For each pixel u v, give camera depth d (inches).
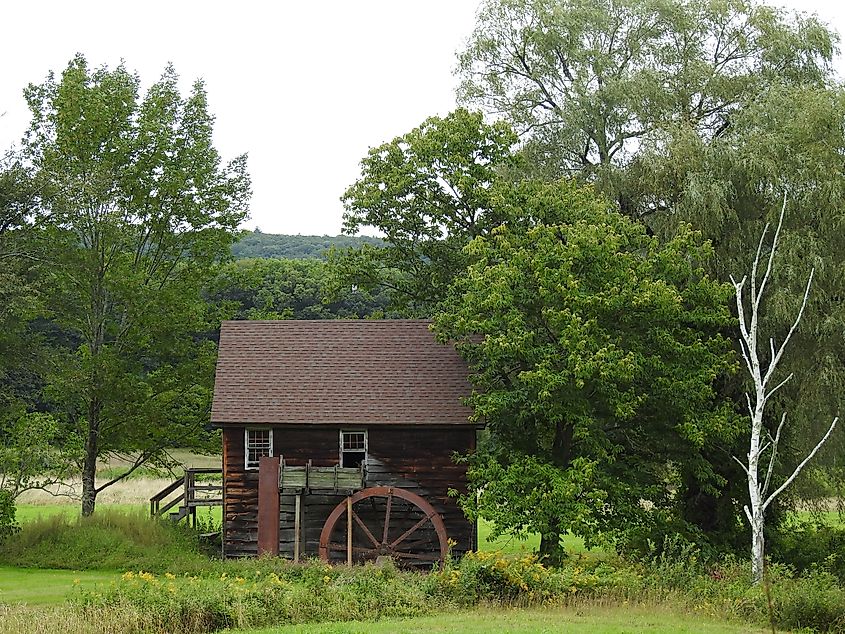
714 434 1213.7
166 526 1385.3
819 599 835.4
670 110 1482.5
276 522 1262.3
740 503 1370.6
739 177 1312.7
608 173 1485.0
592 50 1603.1
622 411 1138.7
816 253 1239.5
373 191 1630.2
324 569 1062.4
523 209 1417.3
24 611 820.6
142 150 1498.5
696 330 1310.3
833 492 1403.8
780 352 1055.0
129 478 2274.9
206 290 1595.7
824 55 1475.1
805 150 1280.8
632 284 1179.3
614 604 889.5
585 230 1209.4
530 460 1170.6
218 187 1537.9
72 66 1508.4
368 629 743.7
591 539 1155.9
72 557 1262.3
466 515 1192.2
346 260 1750.7
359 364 1381.6
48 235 1465.3
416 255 1704.0
